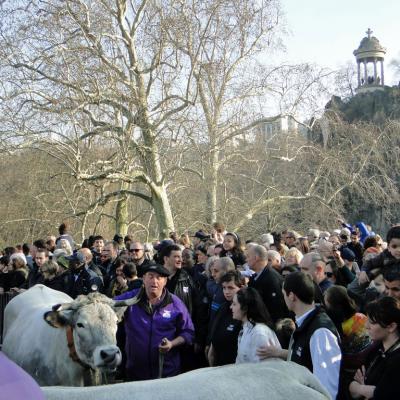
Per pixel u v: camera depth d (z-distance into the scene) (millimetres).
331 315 4914
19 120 21438
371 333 4320
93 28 23312
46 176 25797
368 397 4258
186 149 24266
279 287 6848
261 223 31703
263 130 28609
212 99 25719
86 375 5672
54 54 21484
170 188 28781
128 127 23359
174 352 6156
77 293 8938
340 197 30078
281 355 4961
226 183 28156
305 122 29219
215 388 3008
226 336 6047
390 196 29234
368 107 56531
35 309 6977
